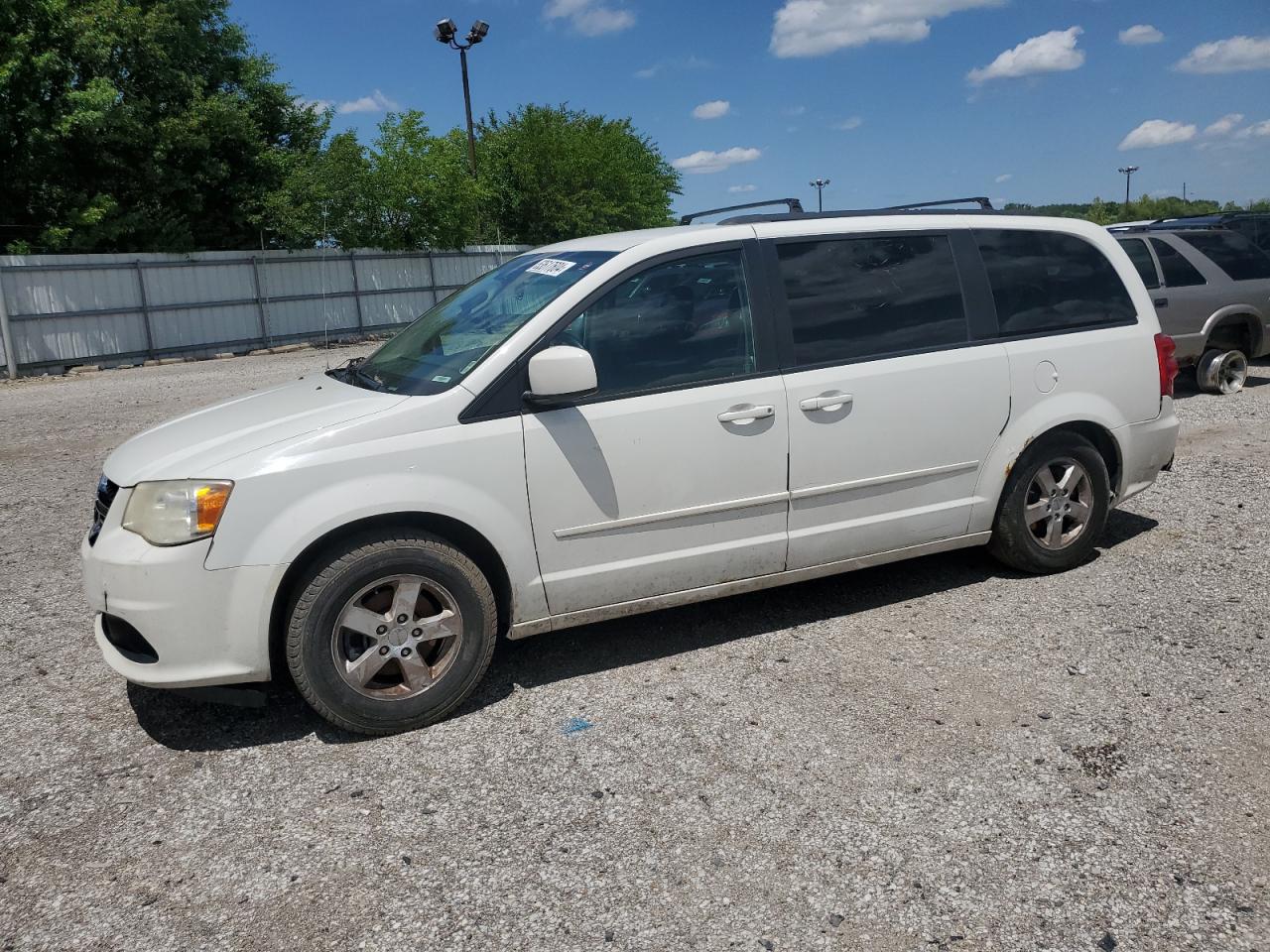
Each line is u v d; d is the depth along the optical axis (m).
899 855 2.89
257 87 28.11
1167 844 2.89
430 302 27.34
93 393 15.77
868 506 4.49
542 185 36.44
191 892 2.86
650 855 2.94
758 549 4.28
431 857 2.98
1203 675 3.93
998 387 4.69
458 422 3.72
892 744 3.51
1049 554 5.02
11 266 19.16
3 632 4.92
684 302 4.12
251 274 23.30
